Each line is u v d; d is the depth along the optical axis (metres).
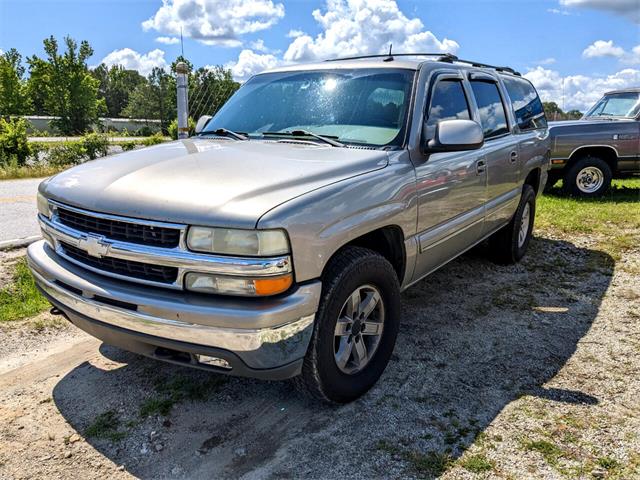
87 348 3.68
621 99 10.30
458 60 4.54
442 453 2.60
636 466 2.51
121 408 2.97
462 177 3.91
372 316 3.14
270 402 3.04
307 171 2.76
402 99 3.51
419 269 3.61
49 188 3.01
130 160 3.03
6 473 2.46
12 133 19.91
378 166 3.06
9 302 4.36
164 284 2.47
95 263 2.71
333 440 2.70
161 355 2.64
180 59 9.70
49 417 2.89
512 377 3.33
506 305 4.52
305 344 2.57
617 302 4.59
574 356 3.61
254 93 4.11
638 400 3.07
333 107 3.64
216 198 2.43
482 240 4.77
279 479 2.44
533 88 6.13
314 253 2.51
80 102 76.88
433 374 3.36
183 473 2.48
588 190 9.58
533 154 5.54
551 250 6.22
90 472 2.48
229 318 2.33
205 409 2.97
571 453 2.60
